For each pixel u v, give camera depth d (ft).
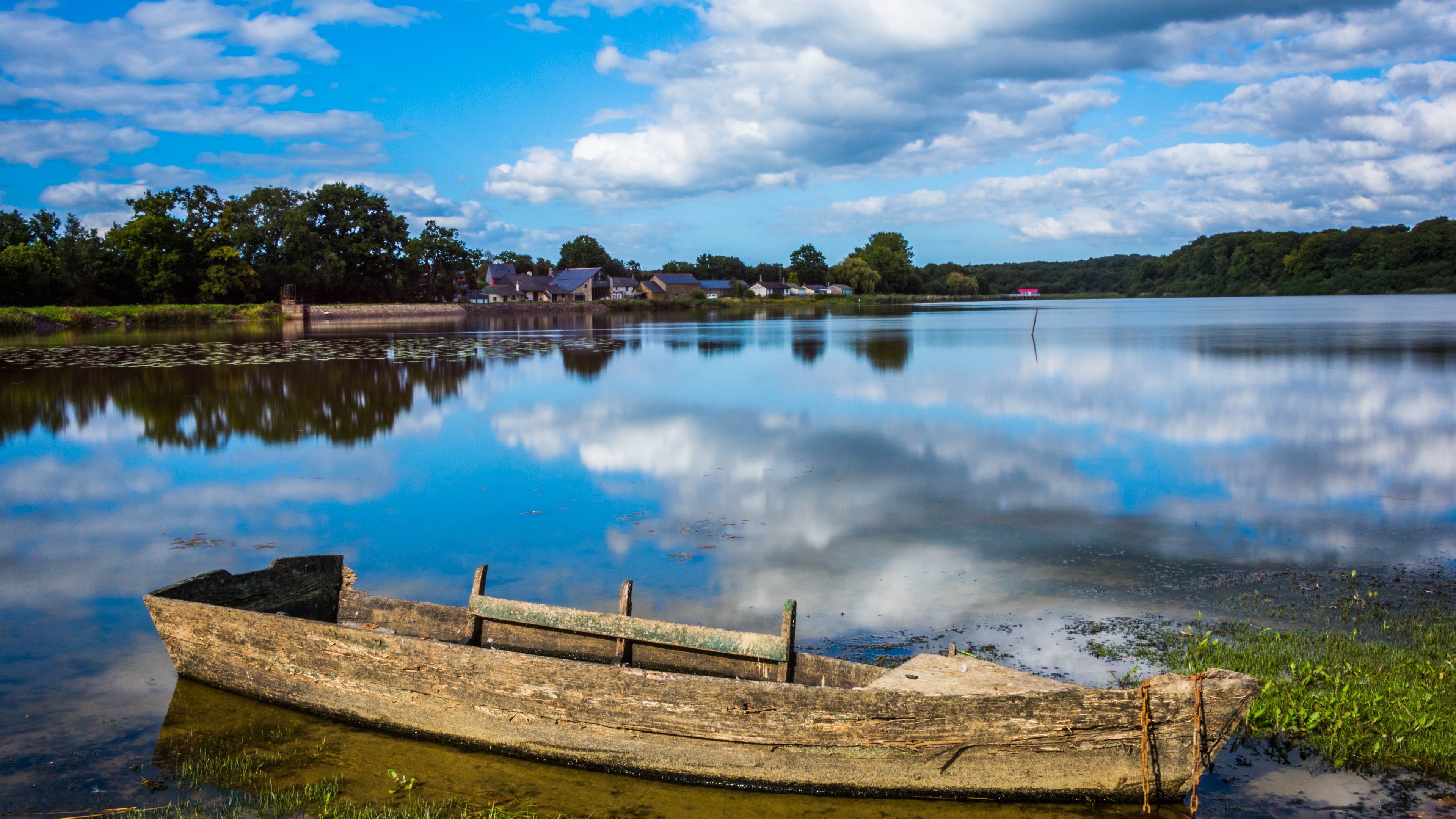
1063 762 19.34
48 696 25.57
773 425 69.62
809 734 20.15
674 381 101.24
